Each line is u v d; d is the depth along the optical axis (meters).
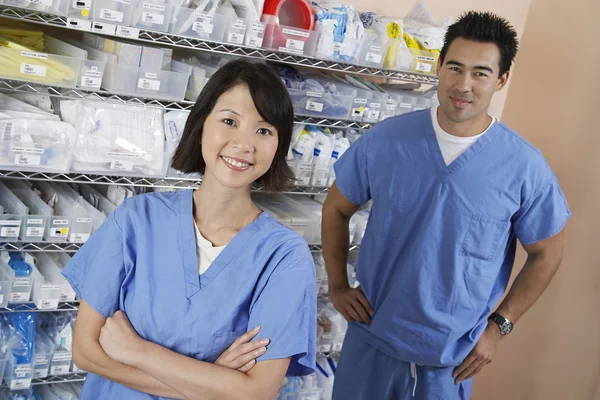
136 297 1.37
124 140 2.06
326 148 2.41
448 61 1.80
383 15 2.50
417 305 1.92
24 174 1.96
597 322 2.67
